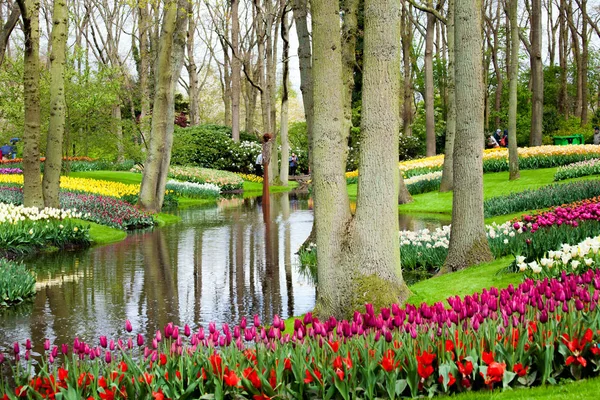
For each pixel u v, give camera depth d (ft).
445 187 84.17
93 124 108.99
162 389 15.64
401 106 196.95
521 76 187.01
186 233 63.82
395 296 26.30
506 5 153.28
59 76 59.16
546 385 16.40
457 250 36.99
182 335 27.63
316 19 26.12
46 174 59.21
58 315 31.40
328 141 26.45
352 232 26.37
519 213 58.54
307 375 15.89
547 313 17.49
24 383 17.06
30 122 57.26
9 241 49.60
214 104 260.83
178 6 75.61
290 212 84.28
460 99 37.04
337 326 17.90
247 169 148.56
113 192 84.64
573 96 197.36
